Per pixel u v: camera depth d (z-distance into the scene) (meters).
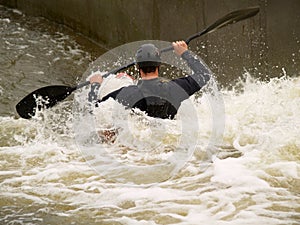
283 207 8.34
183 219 8.14
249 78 13.14
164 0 14.43
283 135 10.26
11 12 18.09
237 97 11.95
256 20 12.95
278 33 12.65
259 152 9.85
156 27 14.77
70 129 11.51
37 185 9.36
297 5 12.21
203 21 13.73
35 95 11.47
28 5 17.98
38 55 15.70
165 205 8.55
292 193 8.71
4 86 14.09
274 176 9.16
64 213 8.48
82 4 16.61
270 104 11.46
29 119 12.02
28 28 17.16
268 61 12.92
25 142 11.05
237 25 13.25
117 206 8.61
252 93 12.12
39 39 16.56
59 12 17.31
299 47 12.34
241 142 10.33
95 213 8.45
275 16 12.63
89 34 16.62
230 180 9.12
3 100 13.42
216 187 8.98
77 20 16.88
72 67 15.20
